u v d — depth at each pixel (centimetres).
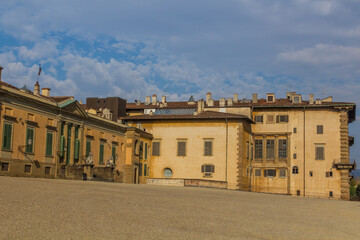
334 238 2292
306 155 8675
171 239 1861
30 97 5512
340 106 8569
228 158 8156
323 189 8512
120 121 8712
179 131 8525
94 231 1889
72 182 4800
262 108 8975
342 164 8388
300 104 8862
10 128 5175
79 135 6588
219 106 8975
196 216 2672
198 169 8300
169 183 7344
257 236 2145
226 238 1997
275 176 8775
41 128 5716
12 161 5162
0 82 5600
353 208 4669
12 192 2902
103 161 7238
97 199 3036
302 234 2339
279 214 3253
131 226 2091
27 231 1770
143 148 8338
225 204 3675
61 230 1850
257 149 8950
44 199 2734
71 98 6631
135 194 3800
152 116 8719
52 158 5906
